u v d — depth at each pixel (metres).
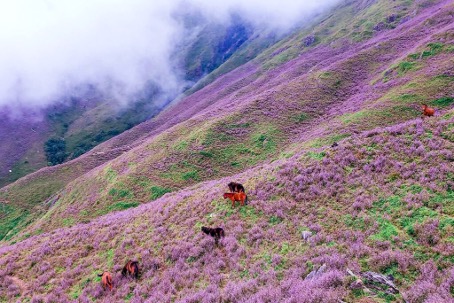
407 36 79.81
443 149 17.48
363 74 68.38
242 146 51.94
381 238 12.70
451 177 15.15
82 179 67.94
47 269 18.77
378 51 76.88
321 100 61.41
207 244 16.16
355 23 130.62
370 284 10.16
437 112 36.91
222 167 48.53
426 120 21.64
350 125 40.78
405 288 9.86
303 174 19.67
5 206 77.75
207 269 14.30
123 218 24.41
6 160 179.50
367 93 55.88
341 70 71.31
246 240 15.65
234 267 13.91
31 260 20.16
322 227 14.66
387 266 10.99
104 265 17.62
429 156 17.28
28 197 80.25
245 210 18.38
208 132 56.28
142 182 49.72
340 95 62.31
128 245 18.89
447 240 11.55
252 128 55.84
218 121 59.16
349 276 10.43
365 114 42.72
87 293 15.51
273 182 20.05
